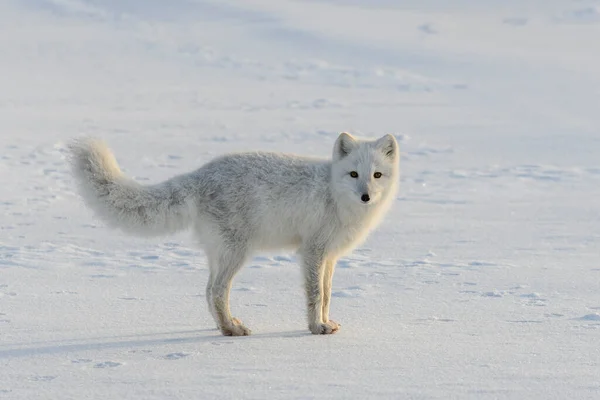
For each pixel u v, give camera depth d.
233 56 114.50
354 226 15.75
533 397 10.38
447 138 53.00
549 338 13.63
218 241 15.24
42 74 94.81
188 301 16.92
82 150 14.65
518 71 98.81
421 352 12.72
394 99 77.50
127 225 14.97
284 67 105.38
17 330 14.01
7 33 127.19
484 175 39.28
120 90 83.69
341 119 63.03
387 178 15.98
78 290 17.56
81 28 135.12
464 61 107.75
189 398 10.33
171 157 44.47
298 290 18.17
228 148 47.94
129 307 16.19
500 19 145.62
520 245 24.12
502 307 16.30
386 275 19.81
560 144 49.72
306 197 15.40
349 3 163.25
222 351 12.91
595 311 15.82
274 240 15.66
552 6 155.62
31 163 40.62
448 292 17.86
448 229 26.80
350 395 10.43
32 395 10.45
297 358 12.39
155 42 124.62
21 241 23.70
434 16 149.12
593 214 29.48
